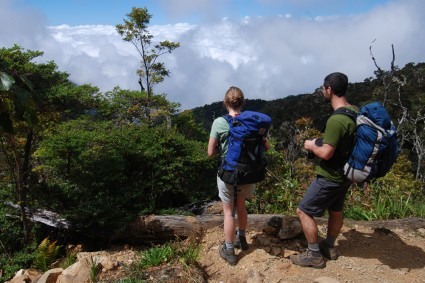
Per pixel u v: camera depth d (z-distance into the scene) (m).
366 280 3.70
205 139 13.01
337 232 4.02
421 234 4.75
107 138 6.76
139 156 6.66
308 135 8.80
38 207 6.65
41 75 7.14
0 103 4.93
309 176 6.96
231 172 3.65
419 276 3.79
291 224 4.63
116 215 5.77
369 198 6.06
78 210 5.85
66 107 7.63
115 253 5.18
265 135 3.72
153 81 13.73
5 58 6.58
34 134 7.30
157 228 5.45
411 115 39.25
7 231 6.54
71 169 6.50
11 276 5.45
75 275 4.19
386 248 4.34
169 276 3.99
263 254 4.17
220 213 6.38
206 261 4.25
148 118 12.55
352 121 3.38
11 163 7.07
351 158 3.40
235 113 3.78
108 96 12.41
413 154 39.81
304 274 3.81
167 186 6.68
